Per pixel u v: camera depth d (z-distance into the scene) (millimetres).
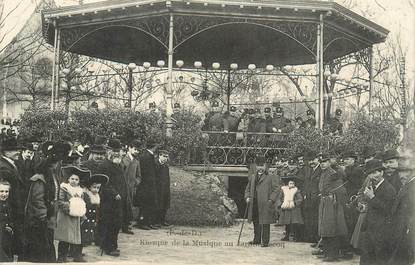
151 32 16156
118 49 20641
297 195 11227
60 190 7352
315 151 13016
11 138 8227
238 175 15242
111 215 8766
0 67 22281
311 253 9758
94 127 14102
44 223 7035
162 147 13203
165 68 22438
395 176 7637
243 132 15758
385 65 20281
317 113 15898
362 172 9883
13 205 7031
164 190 12242
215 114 17453
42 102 24516
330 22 16438
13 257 7211
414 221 7312
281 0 15586
